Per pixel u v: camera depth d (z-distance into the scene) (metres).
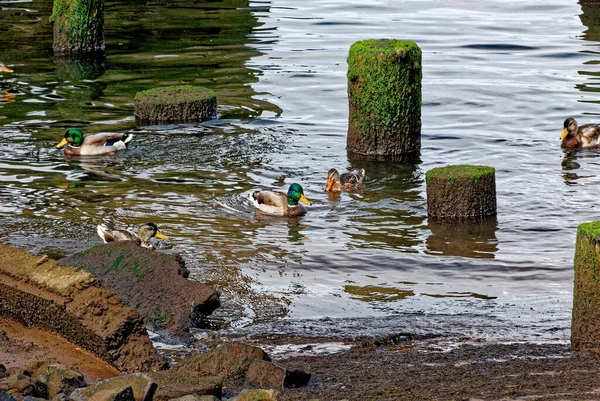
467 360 11.27
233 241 16.69
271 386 10.05
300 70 29.94
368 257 16.06
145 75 29.33
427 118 24.86
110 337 10.98
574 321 11.59
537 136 23.25
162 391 9.54
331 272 15.35
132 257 13.74
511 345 12.02
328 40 34.38
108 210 18.06
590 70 29.53
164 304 12.98
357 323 13.16
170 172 20.61
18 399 9.38
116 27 36.69
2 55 32.06
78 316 11.20
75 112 25.30
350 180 19.75
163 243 16.41
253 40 34.38
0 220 17.30
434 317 13.46
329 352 11.91
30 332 11.84
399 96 21.92
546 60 30.95
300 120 24.72
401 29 36.25
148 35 35.22
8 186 19.47
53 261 12.02
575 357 11.17
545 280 15.09
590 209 18.33
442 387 9.66
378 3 42.09
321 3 42.09
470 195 17.84
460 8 40.66
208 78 28.94
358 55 21.83
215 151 22.16
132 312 11.18
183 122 24.53
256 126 24.19
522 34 35.09
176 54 32.16
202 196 19.08
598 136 22.23
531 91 27.17
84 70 30.05
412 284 14.92
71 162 21.23
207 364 10.67
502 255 16.16
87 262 13.85
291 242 16.73
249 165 21.20
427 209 18.39
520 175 20.42
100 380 9.98
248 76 29.17
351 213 18.38
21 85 28.12
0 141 22.66
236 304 13.83
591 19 37.72
